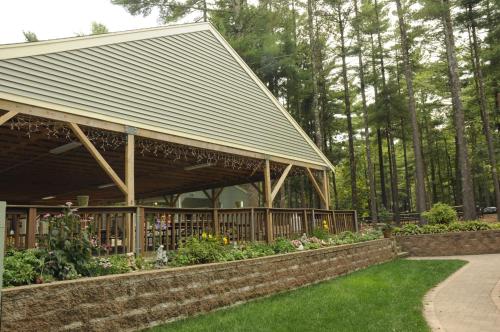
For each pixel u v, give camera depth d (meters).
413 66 25.42
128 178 7.73
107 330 3.99
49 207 5.18
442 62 26.23
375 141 31.42
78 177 13.64
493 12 19.31
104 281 4.06
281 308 5.20
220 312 5.08
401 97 23.81
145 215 6.18
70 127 7.16
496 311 5.09
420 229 13.28
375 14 24.38
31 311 3.46
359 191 29.56
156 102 8.68
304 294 6.16
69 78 7.19
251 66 20.62
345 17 23.38
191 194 21.30
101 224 5.55
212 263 5.42
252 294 5.83
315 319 4.68
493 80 22.33
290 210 9.12
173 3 18.72
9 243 5.71
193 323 4.52
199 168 12.67
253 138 11.26
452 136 31.73
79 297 3.83
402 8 20.06
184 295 4.83
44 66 6.86
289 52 22.30
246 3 19.84
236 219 7.55
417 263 10.12
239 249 6.79
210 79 10.26
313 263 7.41
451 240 12.57
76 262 4.41
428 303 5.66
